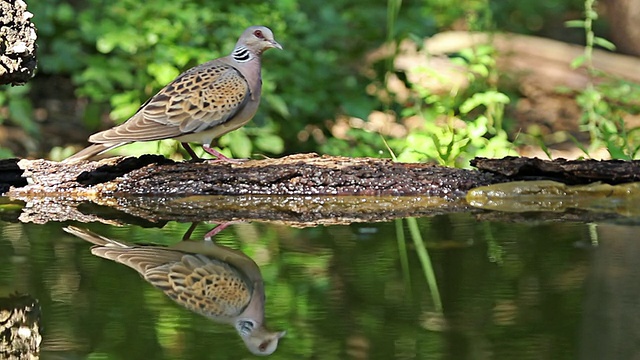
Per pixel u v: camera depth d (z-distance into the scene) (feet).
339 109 55.57
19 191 36.27
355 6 57.31
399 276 26.18
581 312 22.79
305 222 32.73
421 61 64.69
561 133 60.75
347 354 20.65
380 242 29.81
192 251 28.76
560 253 27.76
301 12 54.80
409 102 55.11
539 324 21.98
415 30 54.80
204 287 25.35
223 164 36.32
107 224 32.24
